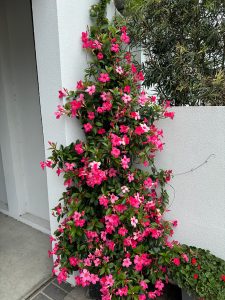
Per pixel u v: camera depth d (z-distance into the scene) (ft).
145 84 7.56
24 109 9.77
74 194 6.19
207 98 6.61
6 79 9.54
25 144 10.15
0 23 9.03
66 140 6.33
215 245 6.20
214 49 6.81
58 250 6.44
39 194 10.24
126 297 5.67
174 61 6.76
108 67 6.26
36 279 7.48
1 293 7.00
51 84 6.28
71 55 6.20
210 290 5.26
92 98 6.22
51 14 5.83
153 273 6.08
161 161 6.67
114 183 6.08
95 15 6.61
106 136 6.00
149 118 6.38
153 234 6.10
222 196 5.92
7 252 8.69
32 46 8.75
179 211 6.61
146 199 6.52
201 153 6.05
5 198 11.80
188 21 6.79
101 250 6.03
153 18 7.06
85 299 6.79
